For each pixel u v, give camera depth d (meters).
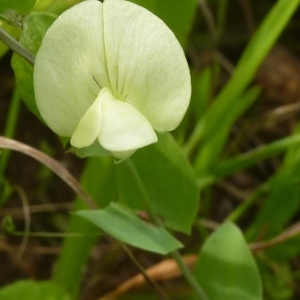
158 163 0.15
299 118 0.26
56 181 0.24
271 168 0.25
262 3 0.29
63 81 0.12
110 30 0.12
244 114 0.26
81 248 0.18
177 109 0.13
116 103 0.13
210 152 0.19
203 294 0.15
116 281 0.20
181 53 0.12
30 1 0.13
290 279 0.20
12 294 0.16
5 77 0.26
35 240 0.22
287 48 0.28
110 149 0.12
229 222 0.15
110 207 0.14
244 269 0.15
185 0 0.16
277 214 0.19
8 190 0.19
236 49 0.28
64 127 0.13
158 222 0.14
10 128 0.19
